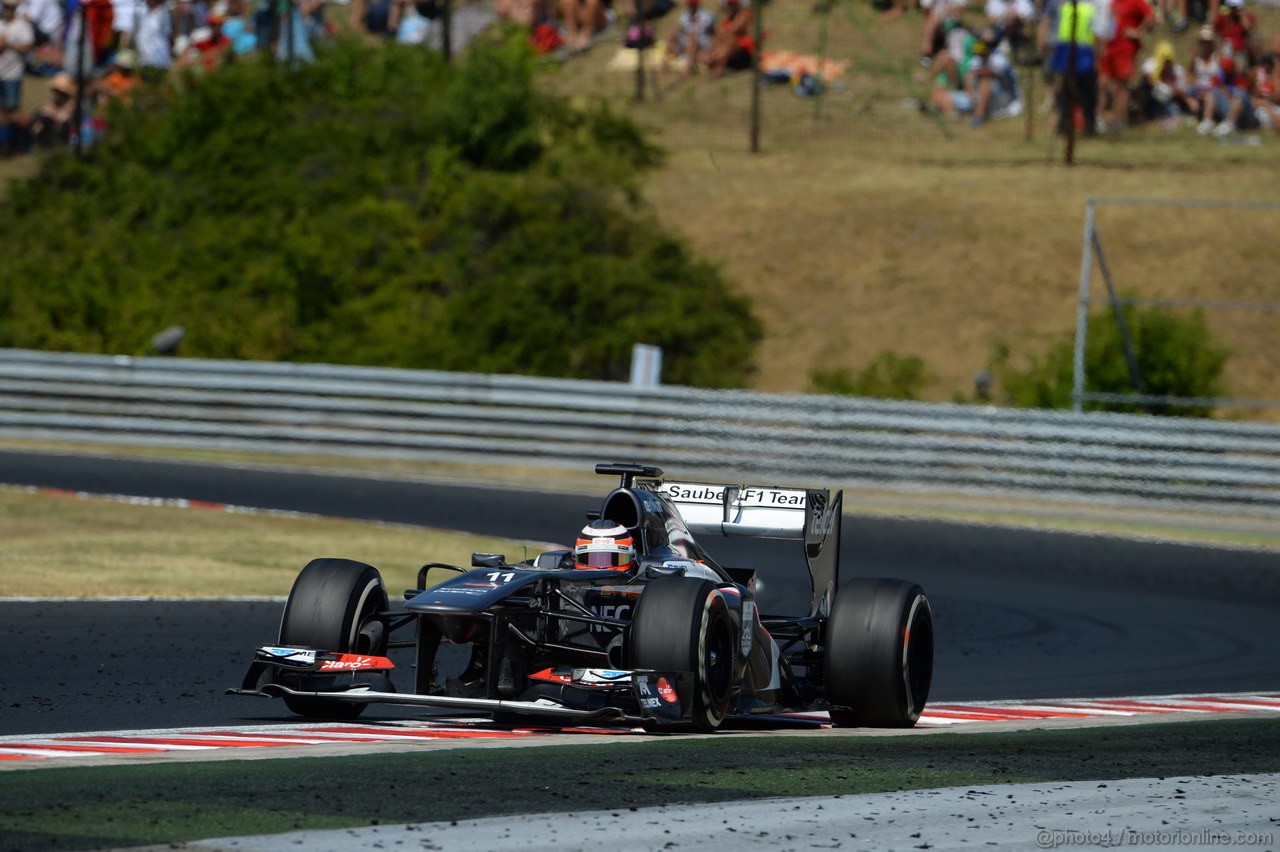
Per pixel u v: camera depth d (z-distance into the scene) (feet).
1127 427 244.01
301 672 75.31
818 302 347.56
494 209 348.59
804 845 50.37
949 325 336.29
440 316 322.34
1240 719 95.86
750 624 84.28
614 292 325.42
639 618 75.77
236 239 346.74
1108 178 378.73
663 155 402.31
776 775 64.34
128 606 131.64
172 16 404.36
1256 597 180.55
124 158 380.99
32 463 248.73
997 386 315.58
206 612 131.23
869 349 331.77
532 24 428.97
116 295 326.85
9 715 80.12
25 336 312.09
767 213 376.68
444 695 78.89
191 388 277.44
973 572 190.29
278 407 275.18
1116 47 397.19
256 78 391.65
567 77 422.82
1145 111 403.95
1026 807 58.95
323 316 331.36
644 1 428.56
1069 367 295.69
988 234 361.51
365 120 386.52
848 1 448.65
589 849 48.21
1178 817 58.18
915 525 224.74
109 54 400.88
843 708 87.20
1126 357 290.97
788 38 437.58
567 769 63.82
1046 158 392.68
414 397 270.46
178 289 331.16
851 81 426.92
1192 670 131.34
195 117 382.83
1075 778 67.21
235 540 183.01
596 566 82.79
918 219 370.32
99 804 53.16
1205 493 239.09
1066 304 338.95
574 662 81.10
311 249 333.62
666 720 73.72
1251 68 400.47
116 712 82.79
